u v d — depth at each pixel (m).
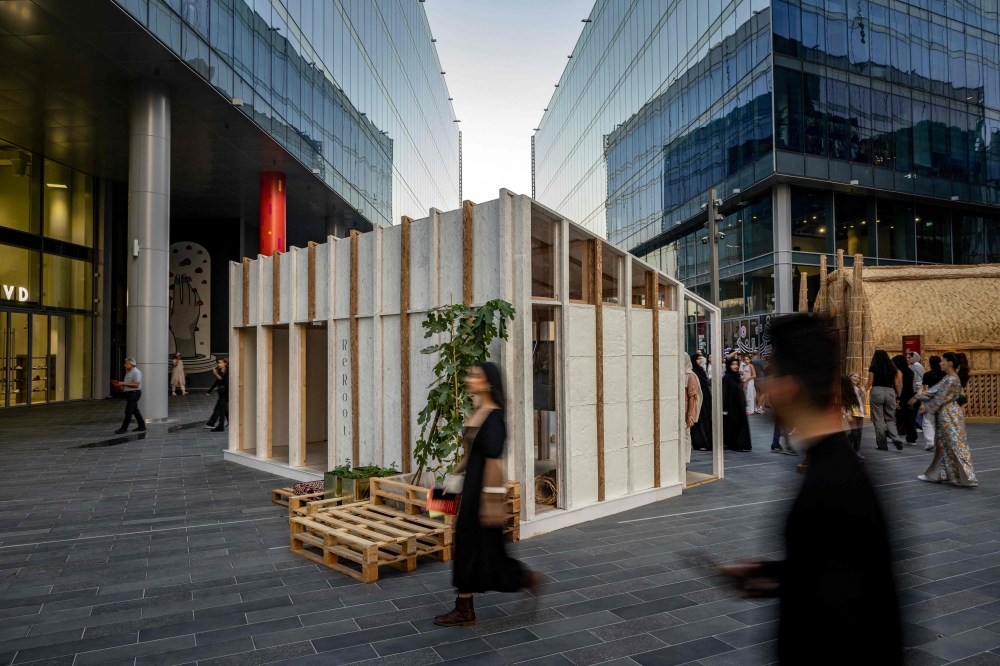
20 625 4.44
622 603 4.80
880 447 12.66
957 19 30.23
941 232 30.09
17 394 22.50
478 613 4.61
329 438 9.53
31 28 15.19
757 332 27.27
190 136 21.86
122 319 29.00
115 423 17.70
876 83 27.41
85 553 6.14
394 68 41.66
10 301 22.30
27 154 23.36
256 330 12.20
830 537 1.63
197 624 4.44
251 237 35.25
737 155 27.52
